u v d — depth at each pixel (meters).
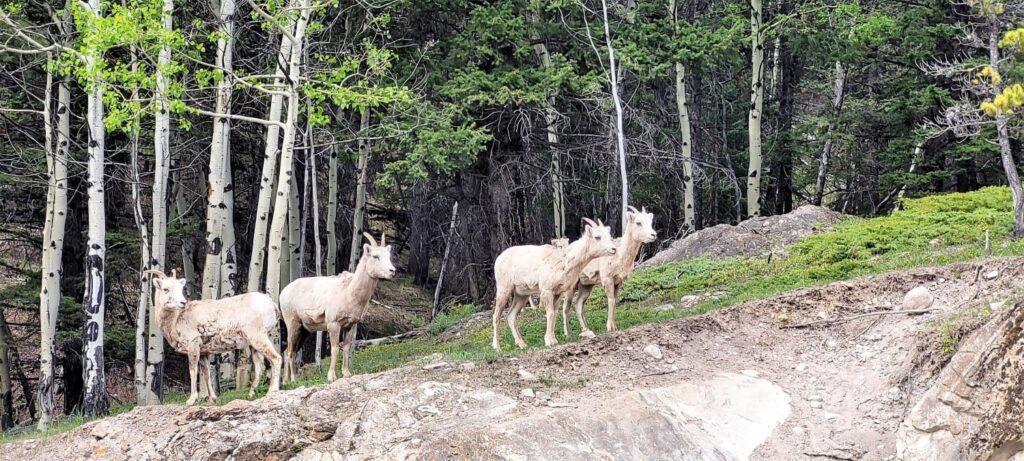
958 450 10.02
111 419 11.18
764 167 31.97
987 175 27.25
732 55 23.83
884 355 12.27
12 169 19.62
